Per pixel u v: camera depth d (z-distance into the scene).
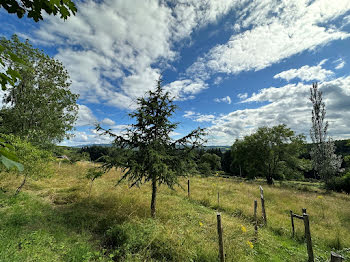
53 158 7.57
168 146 6.29
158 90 6.20
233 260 3.73
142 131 5.84
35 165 6.58
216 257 3.74
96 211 5.91
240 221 6.22
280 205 9.32
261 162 24.03
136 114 5.88
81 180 10.24
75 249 3.51
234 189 12.99
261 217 6.95
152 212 5.66
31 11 1.40
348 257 4.41
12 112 12.49
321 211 8.43
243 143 26.70
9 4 1.34
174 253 3.70
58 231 4.24
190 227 4.96
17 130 12.36
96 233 4.62
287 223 6.63
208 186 13.51
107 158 5.69
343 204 10.30
